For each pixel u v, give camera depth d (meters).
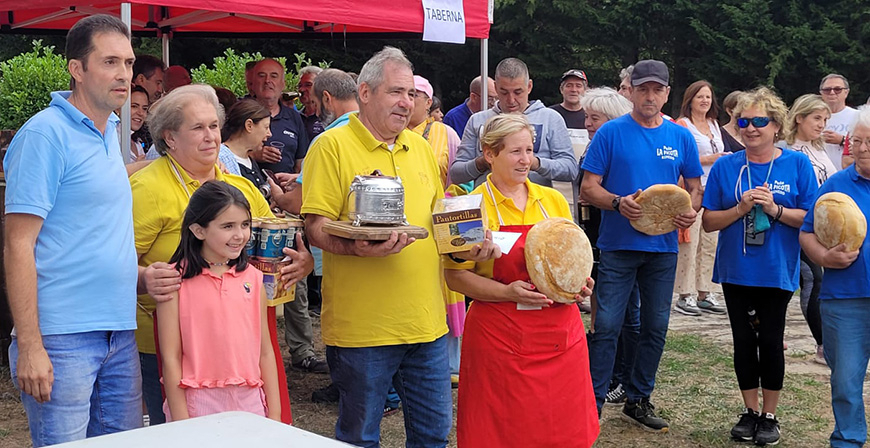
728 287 5.11
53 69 8.91
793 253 4.96
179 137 3.47
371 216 3.25
